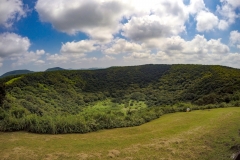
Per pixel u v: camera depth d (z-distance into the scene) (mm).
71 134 8695
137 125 11719
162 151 6719
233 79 38188
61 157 5887
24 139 7445
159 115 15406
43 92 46438
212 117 12703
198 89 42156
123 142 7629
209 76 46031
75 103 49625
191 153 6539
